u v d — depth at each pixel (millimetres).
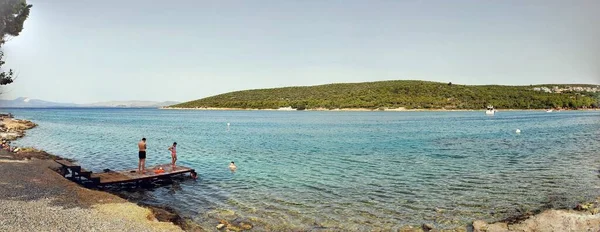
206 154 36344
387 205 18047
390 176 24844
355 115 152250
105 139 52125
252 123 100125
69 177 23141
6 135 52500
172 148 25562
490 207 17688
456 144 44688
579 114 139125
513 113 156750
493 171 26453
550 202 18438
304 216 16312
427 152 37281
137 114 188875
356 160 32000
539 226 14758
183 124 96000
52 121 104875
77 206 15453
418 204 18203
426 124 87438
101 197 17375
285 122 104125
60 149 40062
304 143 46875
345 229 14727
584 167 27781
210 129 75938
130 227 13195
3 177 19922
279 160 32156
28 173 21625
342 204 18188
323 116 146625
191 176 24375
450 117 125938
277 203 18328
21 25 20438
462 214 16656
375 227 14977
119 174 22750
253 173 26000
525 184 22266
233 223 15328
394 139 51469
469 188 21359
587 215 15961
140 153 24047
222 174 25688
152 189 21203
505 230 14344
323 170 27141
